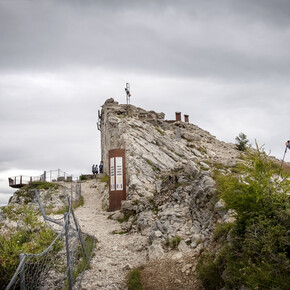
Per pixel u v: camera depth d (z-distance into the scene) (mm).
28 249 9641
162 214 17062
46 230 11344
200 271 9867
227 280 8391
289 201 8305
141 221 17500
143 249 14523
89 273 11938
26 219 12266
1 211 19094
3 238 10406
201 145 36969
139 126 35375
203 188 14578
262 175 8906
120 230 17844
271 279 6785
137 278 11211
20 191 27656
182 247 12906
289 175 8922
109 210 23312
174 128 42125
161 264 12047
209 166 18688
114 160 23625
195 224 14133
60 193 27109
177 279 10773
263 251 7559
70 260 9875
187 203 16672
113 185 23281
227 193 9234
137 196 22172
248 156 9562
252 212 8422
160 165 28688
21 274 6551
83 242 12719
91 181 36281
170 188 19156
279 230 7609
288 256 7457
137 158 28422
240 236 8836
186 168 19125
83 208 25359
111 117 37469
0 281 8602
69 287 9336
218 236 11031
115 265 12930
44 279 9492
